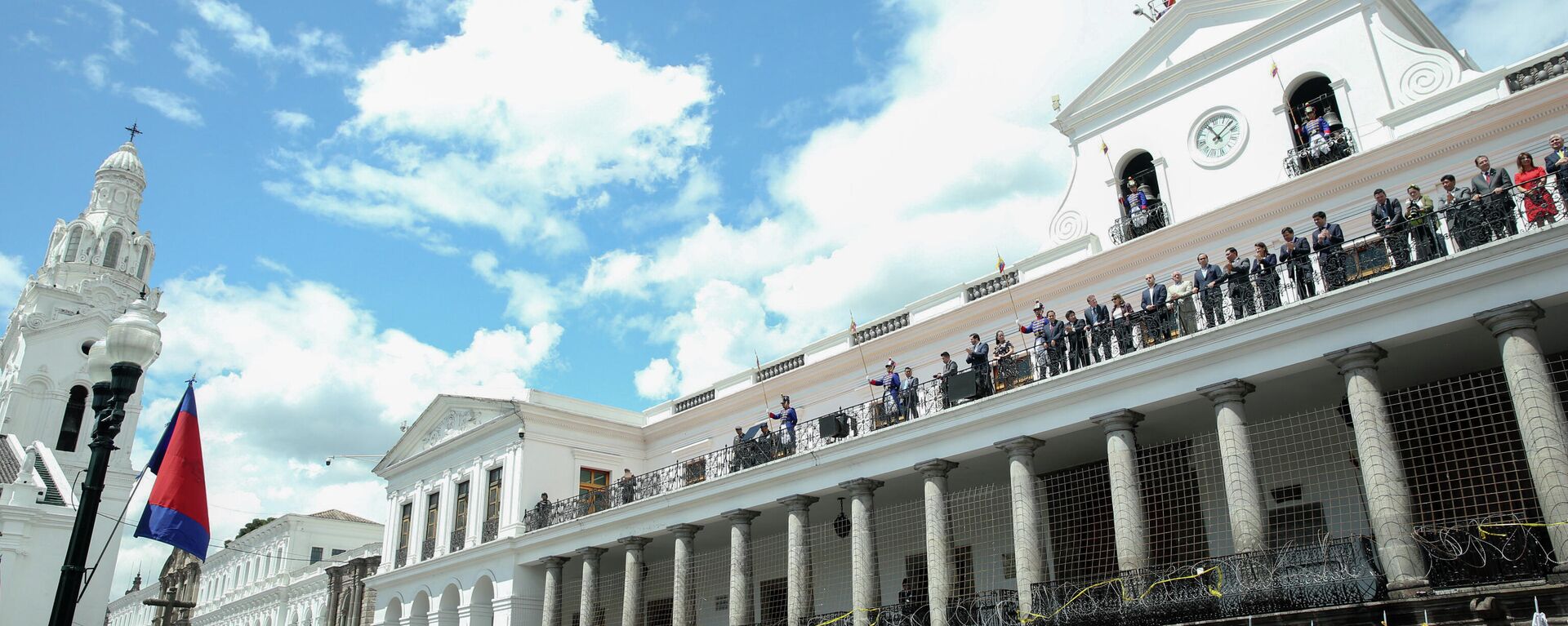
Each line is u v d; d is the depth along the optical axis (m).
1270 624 14.00
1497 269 13.51
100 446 12.09
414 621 35.06
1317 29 20.70
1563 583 11.93
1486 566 13.40
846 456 21.45
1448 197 14.92
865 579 20.42
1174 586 15.28
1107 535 20.36
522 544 30.47
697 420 32.78
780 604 26.70
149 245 58.75
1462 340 14.84
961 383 19.89
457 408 36.06
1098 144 23.84
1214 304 16.70
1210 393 16.00
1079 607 16.34
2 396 50.56
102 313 53.12
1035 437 18.41
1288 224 19.25
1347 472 17.52
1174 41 23.23
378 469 39.78
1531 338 13.12
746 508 23.58
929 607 19.66
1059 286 22.47
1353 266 15.74
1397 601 12.89
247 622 64.62
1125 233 22.53
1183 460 19.56
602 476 33.84
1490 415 15.90
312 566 58.34
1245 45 21.72
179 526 14.59
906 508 24.36
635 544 26.42
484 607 32.03
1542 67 17.17
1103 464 20.86
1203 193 21.61
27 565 33.97
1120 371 17.19
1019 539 17.92
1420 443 16.86
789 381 29.00
